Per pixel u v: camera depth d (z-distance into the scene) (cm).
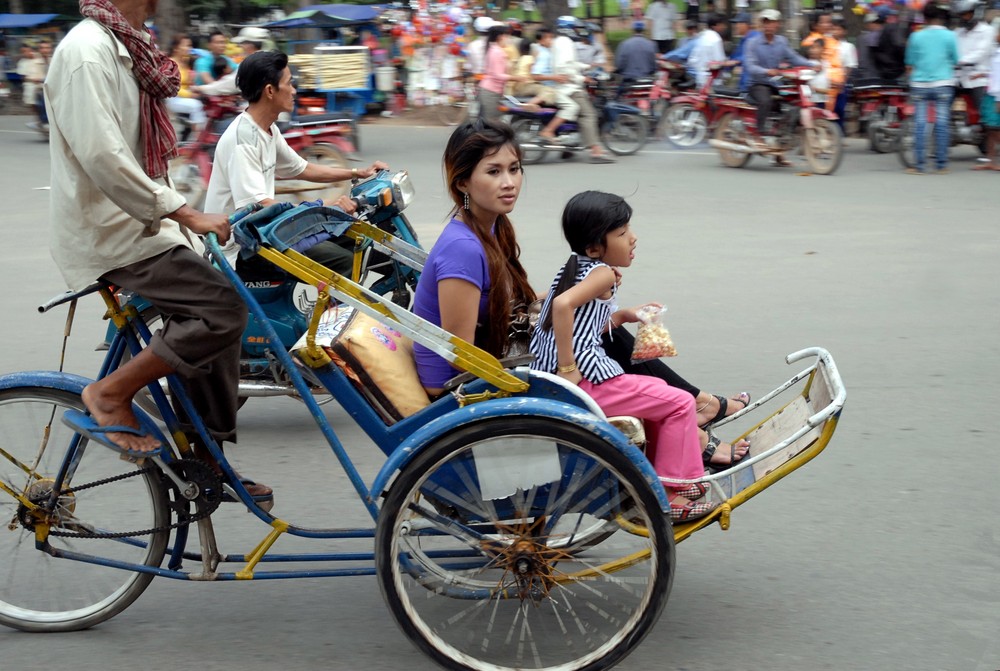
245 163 485
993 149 1234
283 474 445
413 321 283
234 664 299
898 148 1259
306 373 306
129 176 280
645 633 285
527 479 283
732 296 704
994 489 414
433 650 286
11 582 328
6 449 322
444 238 305
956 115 1256
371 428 297
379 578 282
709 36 1554
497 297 308
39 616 319
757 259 805
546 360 319
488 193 300
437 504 291
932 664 295
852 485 420
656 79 1501
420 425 294
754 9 2077
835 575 349
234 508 406
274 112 494
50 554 318
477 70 1565
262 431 500
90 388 302
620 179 1201
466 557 304
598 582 304
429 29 1870
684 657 301
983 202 1020
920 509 397
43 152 1540
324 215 315
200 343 296
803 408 338
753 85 1246
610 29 2928
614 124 1400
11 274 791
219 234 286
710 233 902
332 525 392
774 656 300
